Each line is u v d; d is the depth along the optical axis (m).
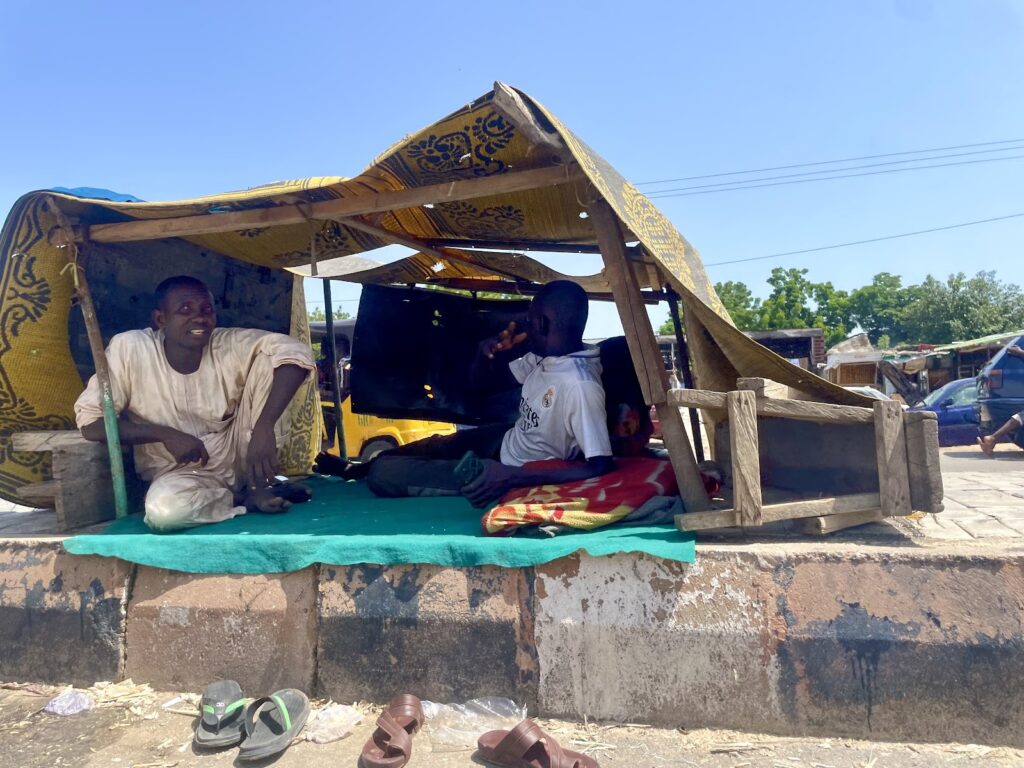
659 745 2.41
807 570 2.50
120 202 3.30
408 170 3.17
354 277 5.57
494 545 2.70
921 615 2.37
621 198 2.88
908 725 2.35
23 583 3.16
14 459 4.19
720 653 2.48
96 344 3.65
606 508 2.93
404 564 2.81
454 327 5.62
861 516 2.81
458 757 2.37
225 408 3.94
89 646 3.04
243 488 4.04
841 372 27.17
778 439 3.43
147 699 2.88
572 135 2.69
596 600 2.61
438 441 4.59
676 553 2.55
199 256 4.77
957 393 13.35
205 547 2.97
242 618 2.89
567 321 3.62
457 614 2.70
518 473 3.24
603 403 3.43
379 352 5.54
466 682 2.68
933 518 3.51
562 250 4.79
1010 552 2.41
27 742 2.60
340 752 2.45
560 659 2.61
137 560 3.01
